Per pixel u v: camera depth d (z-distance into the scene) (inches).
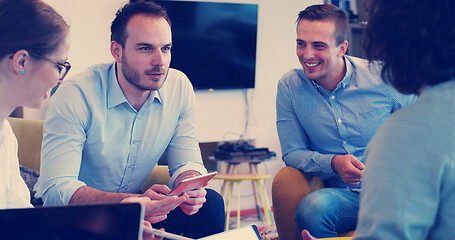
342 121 95.0
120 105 79.8
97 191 72.2
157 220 68.6
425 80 35.4
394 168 33.9
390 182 33.8
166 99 84.6
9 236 37.8
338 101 94.9
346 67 93.6
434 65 34.7
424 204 33.1
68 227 38.2
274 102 199.8
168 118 85.3
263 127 197.9
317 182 92.9
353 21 199.8
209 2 181.9
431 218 33.4
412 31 34.9
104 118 78.9
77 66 161.6
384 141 35.0
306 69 92.6
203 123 186.5
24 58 49.6
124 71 77.6
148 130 83.2
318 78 93.1
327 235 83.6
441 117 33.4
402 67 35.9
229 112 191.3
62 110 75.9
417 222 33.1
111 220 38.5
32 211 38.1
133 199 66.7
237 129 193.0
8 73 49.9
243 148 174.2
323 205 83.9
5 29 48.8
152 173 91.8
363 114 94.2
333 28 90.3
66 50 52.9
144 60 76.0
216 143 189.0
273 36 197.6
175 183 83.3
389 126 35.3
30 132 107.0
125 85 79.0
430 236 34.8
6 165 56.4
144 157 84.3
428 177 33.0
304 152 94.3
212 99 187.9
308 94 96.3
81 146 77.8
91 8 162.4
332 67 92.3
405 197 33.2
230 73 188.4
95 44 163.9
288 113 99.3
